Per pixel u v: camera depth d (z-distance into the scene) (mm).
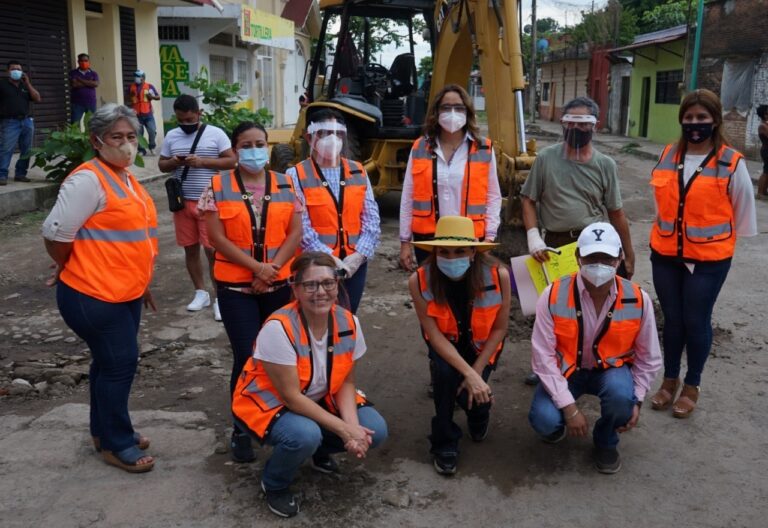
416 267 4535
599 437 3627
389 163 9562
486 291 3604
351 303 4133
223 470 3641
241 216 3604
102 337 3402
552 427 3596
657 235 4234
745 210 4043
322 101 9422
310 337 3193
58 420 4125
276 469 3195
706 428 4109
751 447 3900
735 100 18031
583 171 4367
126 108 3365
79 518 3215
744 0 17328
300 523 3225
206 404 4398
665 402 4320
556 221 4449
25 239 8391
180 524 3197
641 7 34562
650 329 3586
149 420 4156
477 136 4340
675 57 22250
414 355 5262
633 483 3568
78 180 3260
